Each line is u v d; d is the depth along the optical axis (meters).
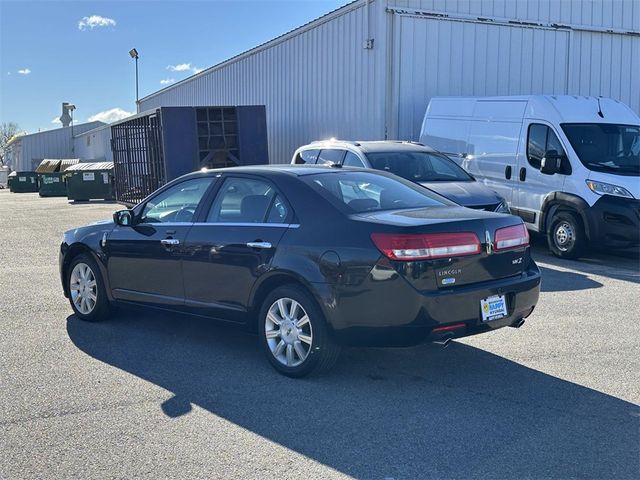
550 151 10.72
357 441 3.97
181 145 16.31
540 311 7.18
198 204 5.84
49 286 8.73
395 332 4.61
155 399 4.65
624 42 17.84
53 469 3.63
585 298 7.82
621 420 4.27
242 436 4.05
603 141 10.81
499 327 5.02
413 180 9.80
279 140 19.30
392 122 14.78
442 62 15.23
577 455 3.79
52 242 13.54
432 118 13.37
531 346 5.89
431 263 4.59
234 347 5.92
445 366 5.36
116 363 5.46
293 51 18.16
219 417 4.34
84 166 30.77
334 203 5.04
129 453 3.82
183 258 5.75
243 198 5.54
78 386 4.91
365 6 14.88
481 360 5.51
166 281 5.95
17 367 5.35
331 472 3.60
